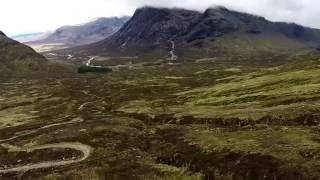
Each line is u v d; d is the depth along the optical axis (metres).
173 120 130.00
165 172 82.25
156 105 172.75
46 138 124.00
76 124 146.00
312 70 172.88
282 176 68.62
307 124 97.38
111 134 120.31
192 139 98.31
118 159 94.19
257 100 137.12
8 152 114.50
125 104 188.00
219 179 75.19
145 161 90.94
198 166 82.31
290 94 129.75
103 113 171.50
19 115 187.75
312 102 112.38
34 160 102.94
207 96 177.00
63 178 84.31
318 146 76.94
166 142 102.81
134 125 133.12
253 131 96.31
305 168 68.31
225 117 115.25
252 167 74.25
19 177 90.12
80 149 108.62
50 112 189.00
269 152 77.62
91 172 85.75
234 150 82.62
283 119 102.06
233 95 161.38
